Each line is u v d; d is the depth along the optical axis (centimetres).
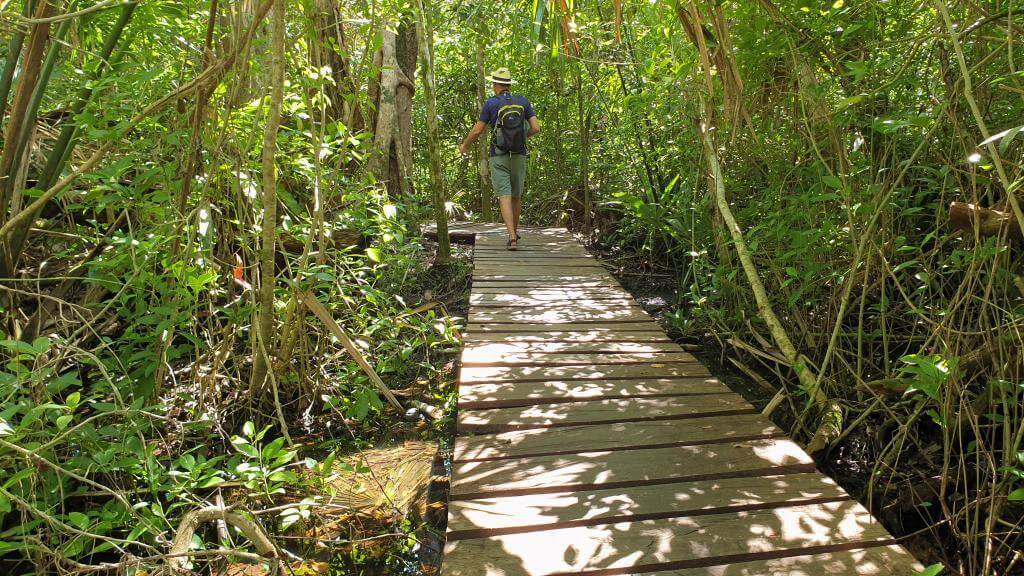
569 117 898
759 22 294
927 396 229
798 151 335
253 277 296
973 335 236
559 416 268
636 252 618
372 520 230
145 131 274
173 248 261
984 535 201
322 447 272
